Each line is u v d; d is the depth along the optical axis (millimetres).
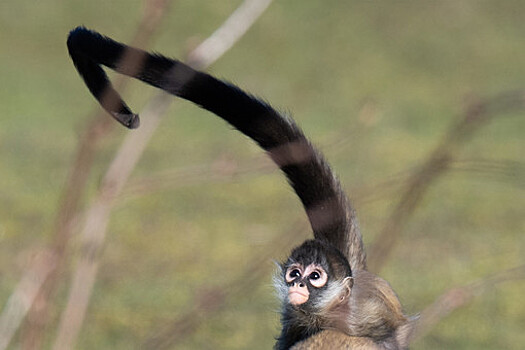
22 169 43656
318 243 14320
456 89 58719
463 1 68438
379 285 14500
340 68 61188
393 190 32781
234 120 14602
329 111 54500
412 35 65250
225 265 33344
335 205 15414
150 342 14094
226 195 41844
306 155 15203
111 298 29828
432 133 50938
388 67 61562
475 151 46281
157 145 47781
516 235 37438
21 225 36219
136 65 12773
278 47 63156
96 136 12531
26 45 61188
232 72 60281
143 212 39031
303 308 14000
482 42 64750
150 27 12883
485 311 29609
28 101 54156
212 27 63156
